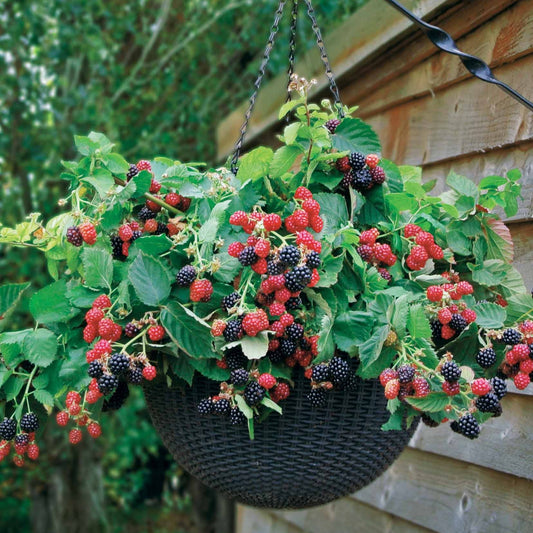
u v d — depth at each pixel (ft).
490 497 5.57
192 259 3.82
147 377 3.59
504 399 5.45
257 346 3.53
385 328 3.56
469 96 5.89
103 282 3.82
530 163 5.19
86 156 3.97
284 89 8.96
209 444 3.98
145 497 18.44
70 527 13.84
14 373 4.03
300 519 8.84
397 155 6.98
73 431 3.99
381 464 4.14
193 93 13.87
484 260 4.25
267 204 3.95
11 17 12.04
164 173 4.10
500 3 5.34
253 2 13.25
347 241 3.77
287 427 3.86
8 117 12.48
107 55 13.42
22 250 13.07
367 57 6.98
